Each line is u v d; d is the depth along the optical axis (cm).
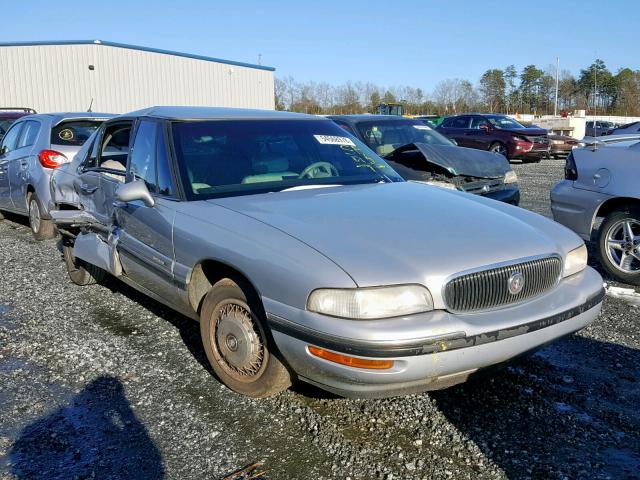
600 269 646
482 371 314
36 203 820
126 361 416
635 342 443
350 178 437
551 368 398
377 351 276
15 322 495
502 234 335
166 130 427
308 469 293
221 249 338
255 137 443
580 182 626
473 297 301
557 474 286
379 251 302
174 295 394
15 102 2942
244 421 336
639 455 302
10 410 353
